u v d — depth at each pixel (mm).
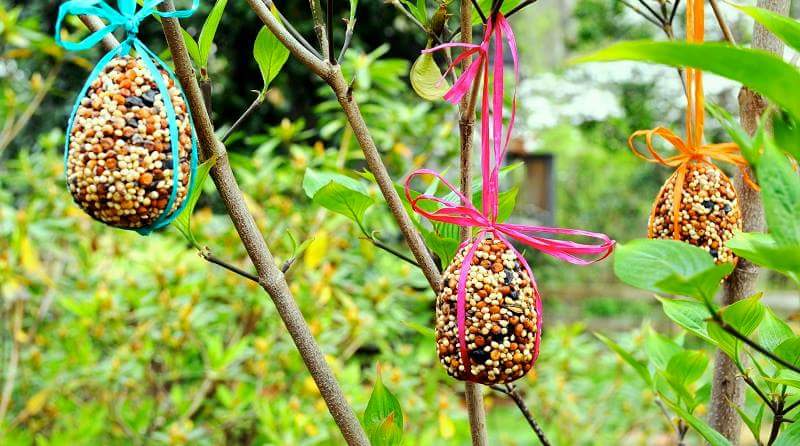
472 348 794
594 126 4688
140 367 1616
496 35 786
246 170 1862
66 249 2020
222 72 3160
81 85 3258
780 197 667
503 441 2328
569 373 2131
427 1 1208
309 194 901
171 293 1606
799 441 769
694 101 886
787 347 782
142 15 802
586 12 5148
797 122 685
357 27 3229
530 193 4965
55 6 3273
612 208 6668
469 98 824
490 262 802
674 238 886
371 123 1935
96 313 1572
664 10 960
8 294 1594
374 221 1790
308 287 1670
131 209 802
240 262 1811
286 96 3186
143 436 1570
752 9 692
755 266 895
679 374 907
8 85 2455
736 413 911
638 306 5605
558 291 5262
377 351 2340
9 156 3359
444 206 882
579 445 2045
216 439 1709
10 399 1738
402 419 856
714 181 898
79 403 1755
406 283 1833
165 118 806
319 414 1559
